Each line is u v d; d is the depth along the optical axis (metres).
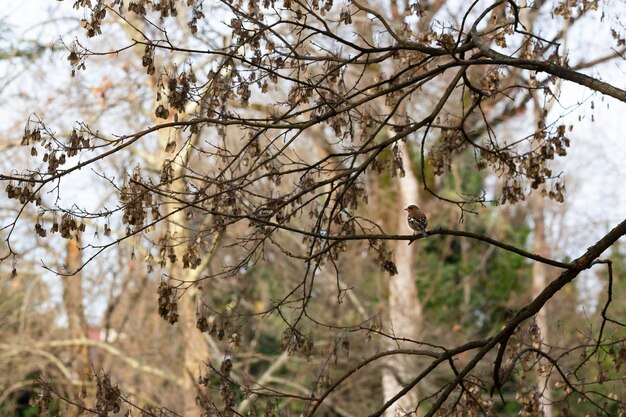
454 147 12.30
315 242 11.70
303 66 11.02
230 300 27.14
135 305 28.66
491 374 11.97
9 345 26.58
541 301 10.55
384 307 29.12
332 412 28.14
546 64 10.63
